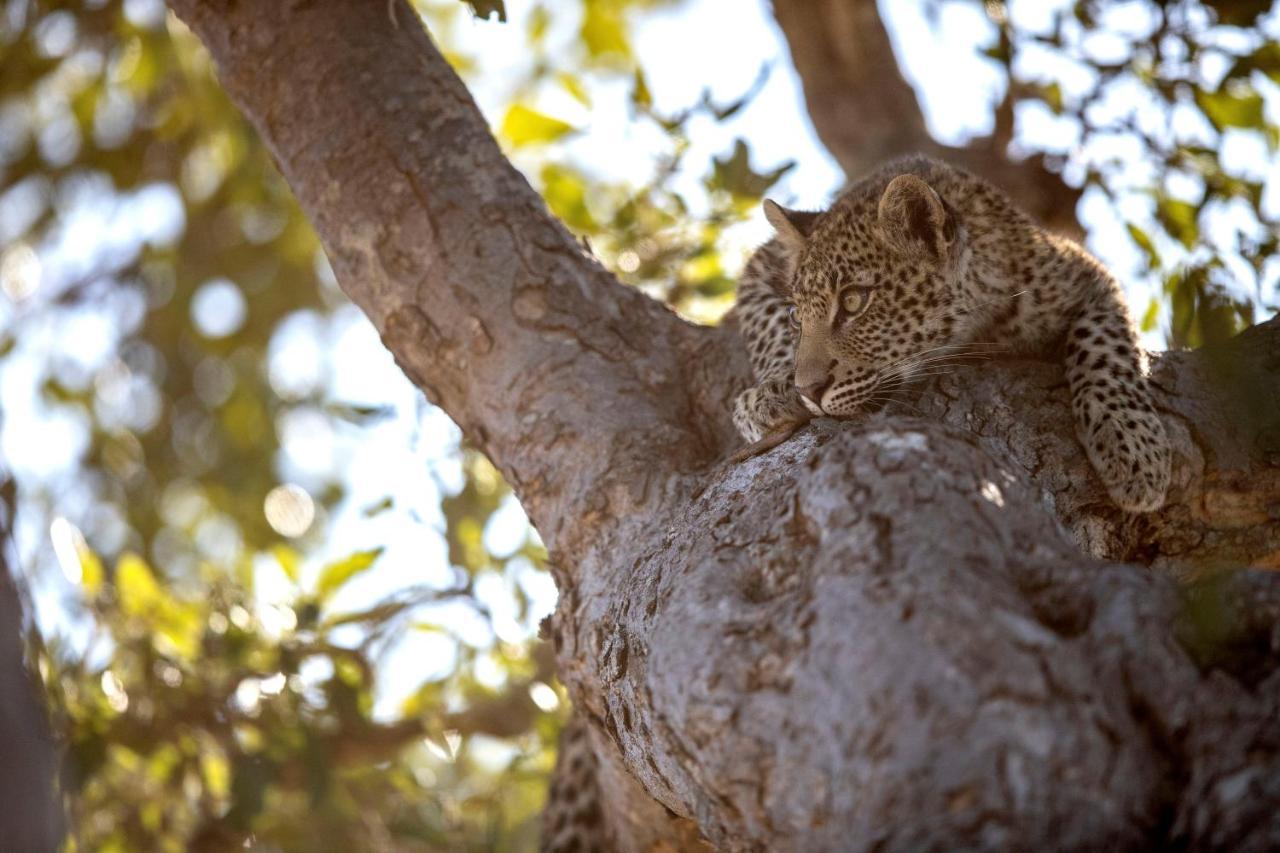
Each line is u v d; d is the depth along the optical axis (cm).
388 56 926
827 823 483
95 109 1967
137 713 1230
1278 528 784
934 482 540
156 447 2038
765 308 1060
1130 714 476
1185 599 496
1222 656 483
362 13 938
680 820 905
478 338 852
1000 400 795
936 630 483
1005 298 955
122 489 1981
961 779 452
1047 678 470
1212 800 453
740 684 527
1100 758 460
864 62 1559
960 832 443
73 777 1129
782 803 502
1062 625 503
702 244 1248
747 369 871
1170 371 813
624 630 654
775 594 558
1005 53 1210
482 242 870
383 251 877
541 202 919
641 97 1210
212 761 1282
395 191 884
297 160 916
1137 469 758
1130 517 776
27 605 620
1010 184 1329
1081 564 520
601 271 903
